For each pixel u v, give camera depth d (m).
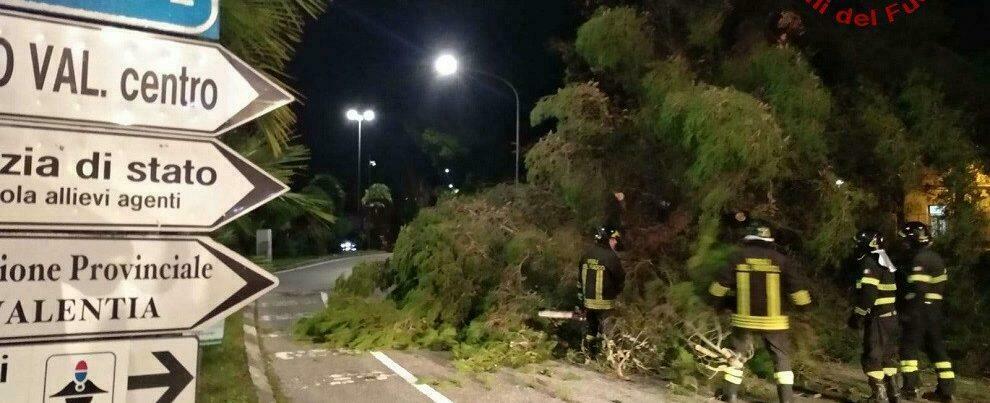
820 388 7.47
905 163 9.16
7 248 1.96
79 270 2.05
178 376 2.18
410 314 9.36
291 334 10.18
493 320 8.91
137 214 2.13
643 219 10.19
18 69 1.98
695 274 8.31
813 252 9.02
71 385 2.03
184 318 2.20
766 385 7.43
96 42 2.09
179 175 2.20
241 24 2.53
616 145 10.31
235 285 2.29
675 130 8.83
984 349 8.81
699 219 8.91
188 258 2.21
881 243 6.75
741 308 6.20
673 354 7.99
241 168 2.30
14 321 1.96
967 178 9.26
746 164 8.29
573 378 7.54
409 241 10.29
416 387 7.14
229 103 2.30
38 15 2.02
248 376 7.16
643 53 9.88
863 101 9.65
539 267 9.65
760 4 9.94
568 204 10.29
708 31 9.67
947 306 9.55
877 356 6.60
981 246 9.45
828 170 8.95
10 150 1.97
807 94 8.77
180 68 2.22
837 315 9.19
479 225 9.91
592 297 8.14
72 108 2.05
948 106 9.73
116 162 2.11
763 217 8.69
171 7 2.22
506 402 6.60
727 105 8.18
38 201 2.00
